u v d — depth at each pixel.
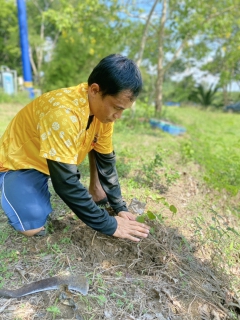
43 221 1.89
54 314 1.39
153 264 1.84
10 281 1.60
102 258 1.82
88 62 13.08
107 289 1.60
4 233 1.97
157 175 3.12
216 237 2.27
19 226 1.85
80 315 1.43
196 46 8.88
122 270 1.76
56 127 1.51
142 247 1.93
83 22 7.25
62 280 1.58
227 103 19.55
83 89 1.61
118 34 7.64
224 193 3.13
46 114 1.56
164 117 8.74
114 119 1.64
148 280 1.71
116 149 4.39
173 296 1.64
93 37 7.38
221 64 10.62
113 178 2.10
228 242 2.27
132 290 1.62
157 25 8.38
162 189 3.00
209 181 3.24
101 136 1.95
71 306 1.47
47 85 12.97
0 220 2.15
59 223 2.09
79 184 1.59
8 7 20.05
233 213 2.78
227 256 2.11
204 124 8.45
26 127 1.76
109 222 1.69
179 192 3.01
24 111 1.79
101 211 1.67
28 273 1.66
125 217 1.97
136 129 6.39
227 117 10.85
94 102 1.58
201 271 1.88
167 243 2.04
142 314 1.50
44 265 1.72
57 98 1.58
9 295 1.49
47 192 1.95
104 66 1.47
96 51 8.59
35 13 21.89
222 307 1.66
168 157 4.21
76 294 1.53
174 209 1.98
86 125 1.62
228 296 1.77
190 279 1.78
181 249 2.03
